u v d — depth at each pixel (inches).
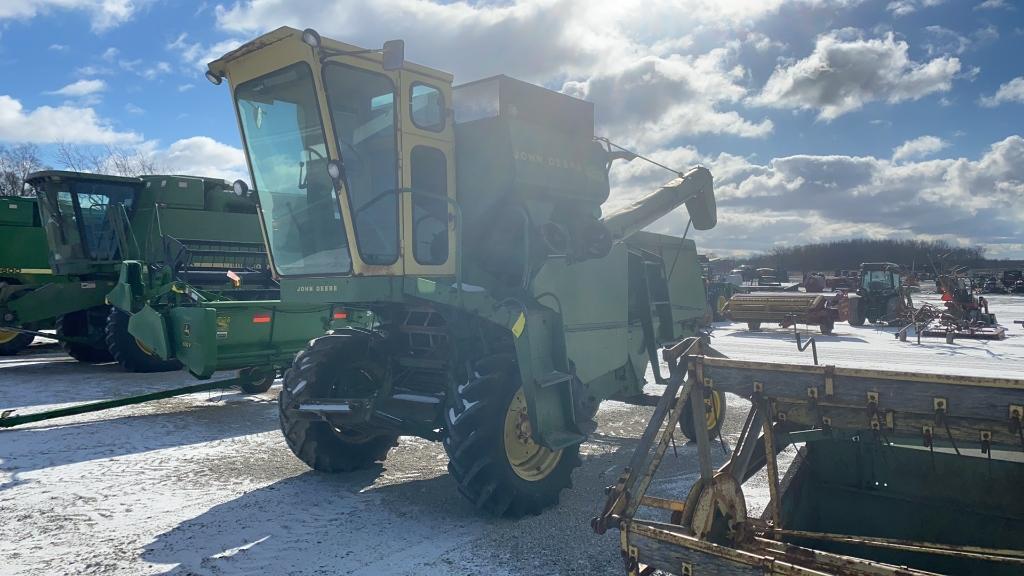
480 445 173.5
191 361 305.0
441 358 203.9
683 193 281.7
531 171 209.5
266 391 375.9
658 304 284.2
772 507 133.0
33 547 160.1
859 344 684.1
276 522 176.6
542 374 186.5
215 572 146.6
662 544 107.0
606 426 303.3
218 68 207.3
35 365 478.3
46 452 246.4
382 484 210.8
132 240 462.3
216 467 228.7
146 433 278.1
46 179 433.1
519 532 169.8
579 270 221.0
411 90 191.5
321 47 179.5
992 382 102.0
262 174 212.4
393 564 150.3
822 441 149.0
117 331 415.2
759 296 855.7
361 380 220.4
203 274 406.9
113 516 180.9
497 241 214.1
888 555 142.6
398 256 189.3
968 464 137.4
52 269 469.4
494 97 209.2
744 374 123.6
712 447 265.4
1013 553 113.5
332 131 186.9
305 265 208.8
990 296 1785.2
